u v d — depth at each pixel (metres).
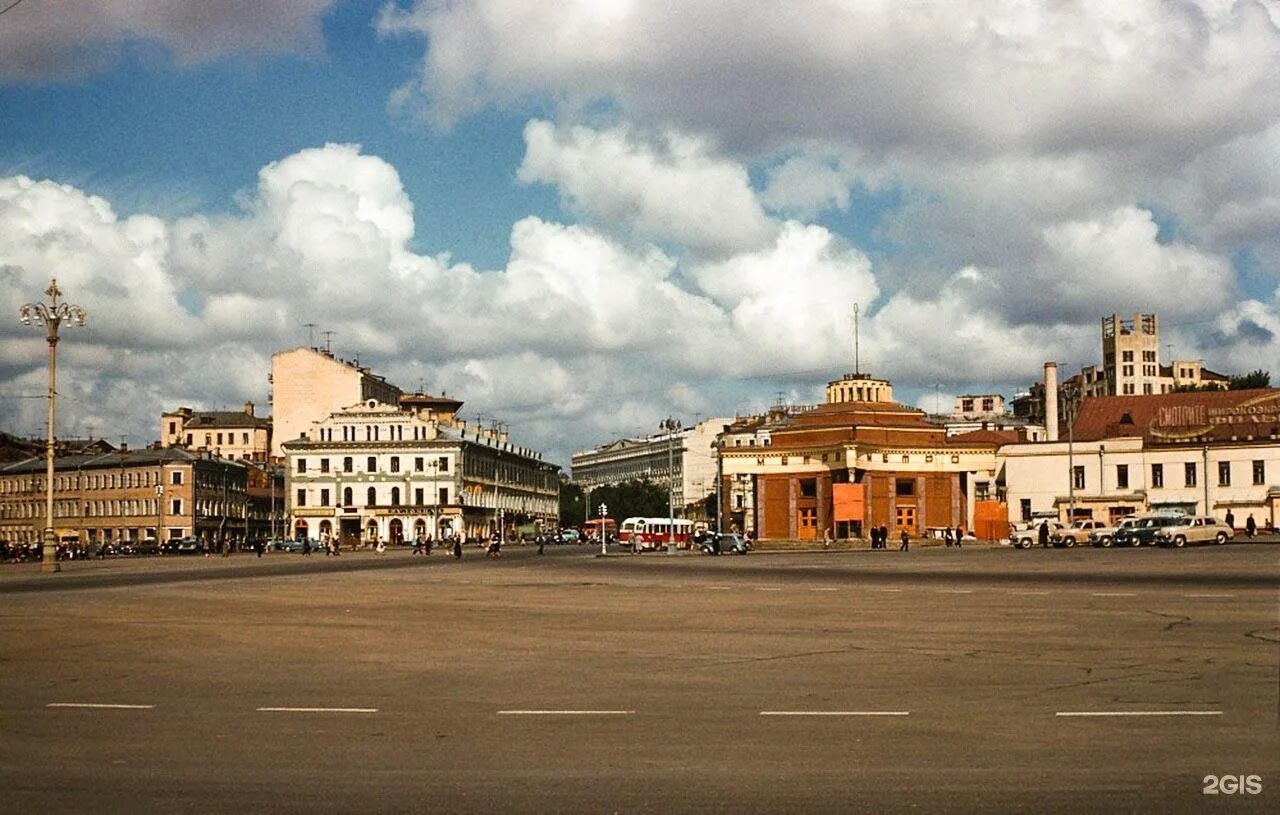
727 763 12.42
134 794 11.35
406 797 11.19
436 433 164.00
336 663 20.66
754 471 128.50
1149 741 13.23
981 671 18.64
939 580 45.53
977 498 124.00
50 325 70.31
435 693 17.14
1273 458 109.12
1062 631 24.34
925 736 13.65
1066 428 133.50
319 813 10.69
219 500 170.12
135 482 164.62
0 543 129.75
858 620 27.83
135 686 17.98
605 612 31.59
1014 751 12.82
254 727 14.56
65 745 13.55
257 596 40.72
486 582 50.44
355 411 164.00
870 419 123.19
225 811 10.77
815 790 11.29
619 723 14.67
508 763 12.52
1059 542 92.19
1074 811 10.52
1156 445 113.38
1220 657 19.78
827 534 123.19
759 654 21.33
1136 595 34.28
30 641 24.69
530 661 20.73
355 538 157.12
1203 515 110.50
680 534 130.12
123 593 43.94
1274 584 38.72
